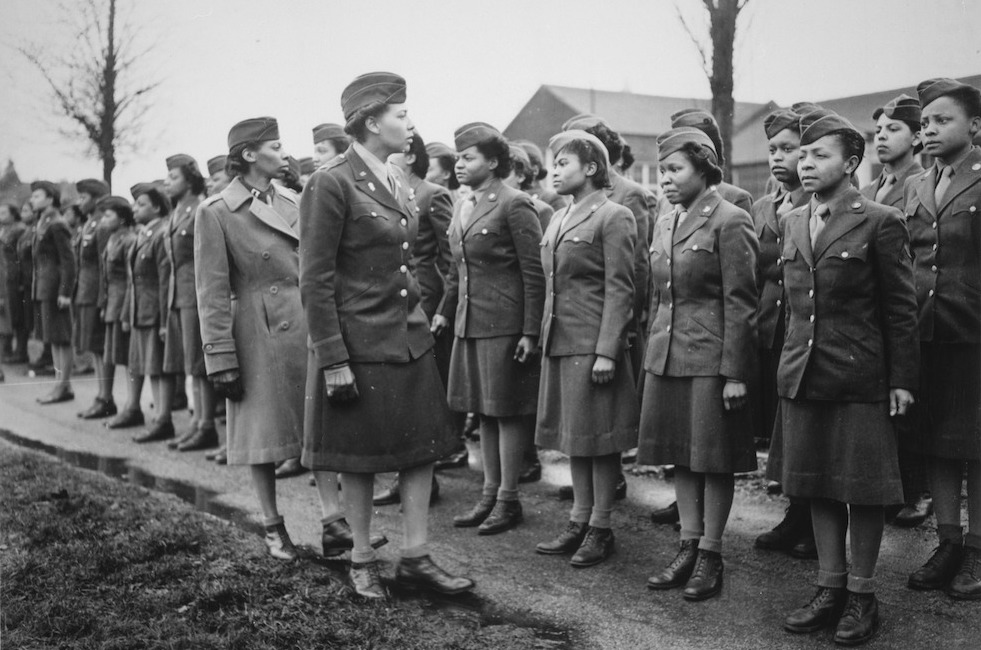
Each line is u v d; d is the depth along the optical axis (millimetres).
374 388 3734
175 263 6719
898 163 4250
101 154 10367
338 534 4371
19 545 4543
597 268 4164
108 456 6691
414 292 3924
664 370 3834
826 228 3367
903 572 3871
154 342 7250
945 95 3723
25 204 10891
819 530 3418
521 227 4637
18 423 8008
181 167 6688
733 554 4207
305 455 3828
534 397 4660
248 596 3770
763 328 4461
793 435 3400
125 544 4438
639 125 7387
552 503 5129
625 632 3424
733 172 6746
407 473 3900
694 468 3711
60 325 9148
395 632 3408
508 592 3848
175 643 3348
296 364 4348
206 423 6883
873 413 3266
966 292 3670
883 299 3277
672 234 3920
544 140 7629
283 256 4434
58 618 3639
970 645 3189
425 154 5516
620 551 4301
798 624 3363
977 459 3627
